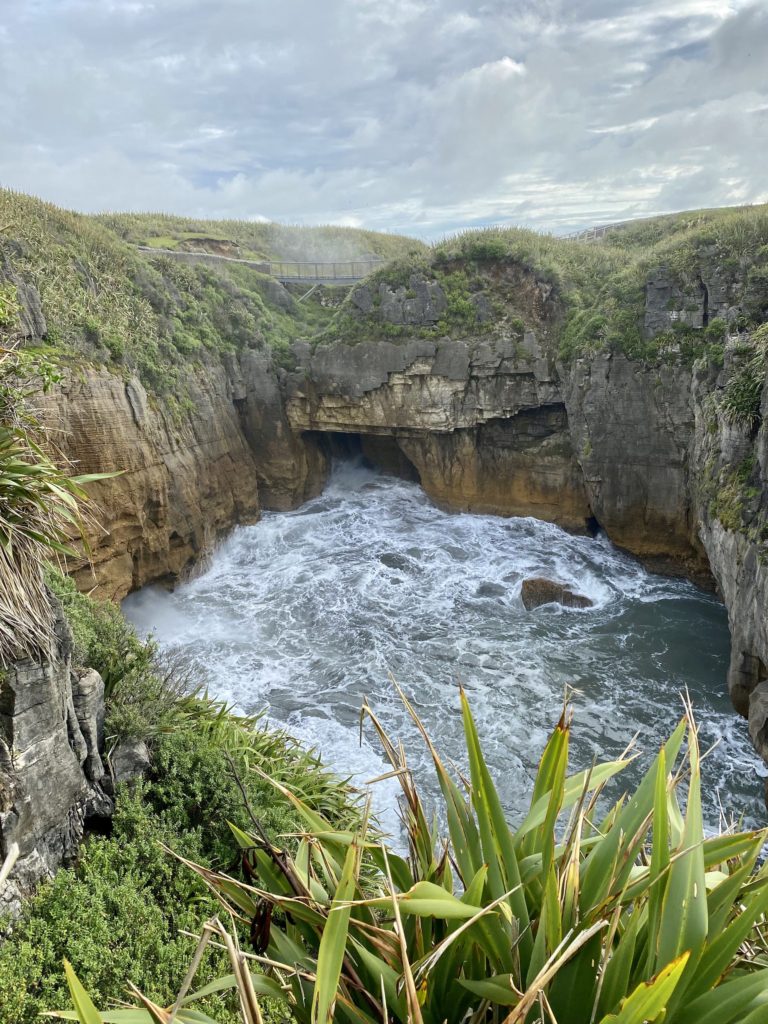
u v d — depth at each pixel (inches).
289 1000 110.8
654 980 77.4
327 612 836.0
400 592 888.9
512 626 799.1
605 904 98.8
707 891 102.7
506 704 651.5
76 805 286.8
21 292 677.3
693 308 864.3
